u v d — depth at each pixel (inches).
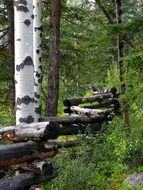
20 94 317.1
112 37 404.2
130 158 395.5
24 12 314.0
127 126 465.1
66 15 674.8
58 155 386.3
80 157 410.3
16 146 247.8
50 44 522.6
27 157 256.1
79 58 700.7
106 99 669.9
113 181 360.5
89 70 736.3
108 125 481.4
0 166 238.7
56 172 279.6
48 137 261.1
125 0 749.3
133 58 368.5
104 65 829.8
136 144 394.9
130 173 373.7
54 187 320.2
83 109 556.4
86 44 420.5
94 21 663.8
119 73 457.4
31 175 259.9
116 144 404.2
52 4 516.7
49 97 523.5
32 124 264.7
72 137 528.4
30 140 265.0
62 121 456.4
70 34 692.1
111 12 695.7
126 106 466.6
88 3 692.1
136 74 389.7
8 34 672.4
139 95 383.9
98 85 962.1
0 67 666.8
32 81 319.3
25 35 314.7
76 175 338.6
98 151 413.7
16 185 247.6
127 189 338.3
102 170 388.5
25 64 315.9
